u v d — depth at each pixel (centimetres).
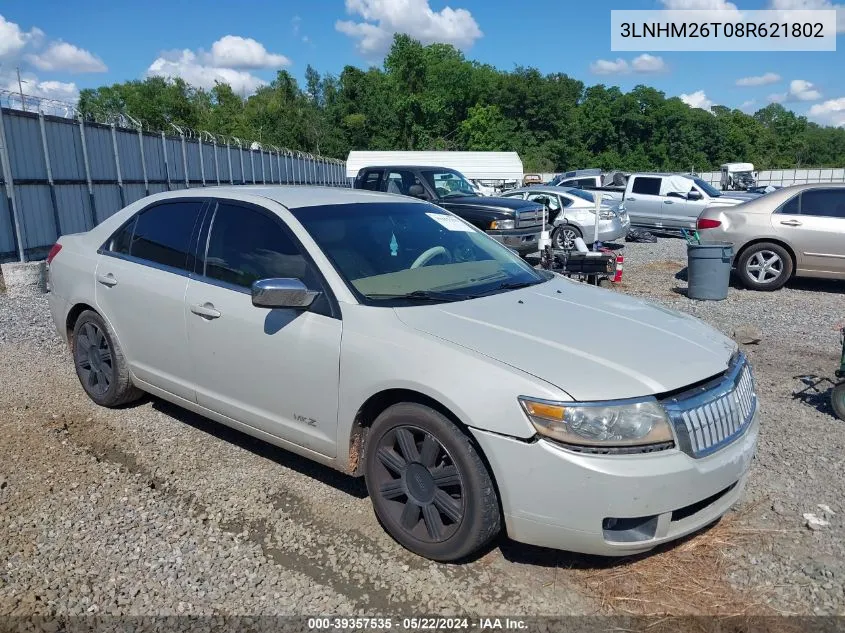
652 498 292
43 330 790
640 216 1956
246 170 2998
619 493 289
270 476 421
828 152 10869
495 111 8000
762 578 323
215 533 357
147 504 385
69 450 452
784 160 9581
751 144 9344
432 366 320
